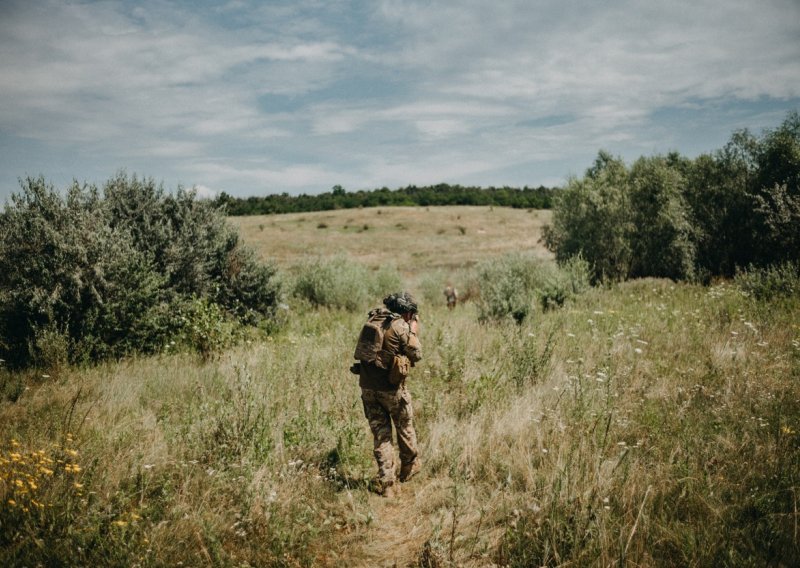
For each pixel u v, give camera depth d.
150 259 9.10
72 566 2.70
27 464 3.55
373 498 3.86
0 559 2.68
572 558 2.75
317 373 6.25
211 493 3.58
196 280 10.14
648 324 8.42
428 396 5.45
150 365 7.46
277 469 3.94
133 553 2.78
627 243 15.77
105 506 3.23
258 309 11.21
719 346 6.46
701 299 10.28
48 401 5.58
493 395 5.34
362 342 4.01
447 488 3.74
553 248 19.81
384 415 4.01
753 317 8.03
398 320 4.00
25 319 7.88
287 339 9.62
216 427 4.40
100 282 8.10
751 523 2.94
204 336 8.38
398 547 3.23
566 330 8.31
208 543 3.01
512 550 2.96
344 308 14.58
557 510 3.07
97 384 6.26
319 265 16.22
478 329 8.79
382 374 3.91
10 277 7.87
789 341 6.70
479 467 4.02
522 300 10.04
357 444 4.49
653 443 4.07
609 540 2.80
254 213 97.69
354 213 86.25
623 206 15.96
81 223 8.37
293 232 65.94
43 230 8.07
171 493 3.47
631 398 5.12
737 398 4.86
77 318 7.99
